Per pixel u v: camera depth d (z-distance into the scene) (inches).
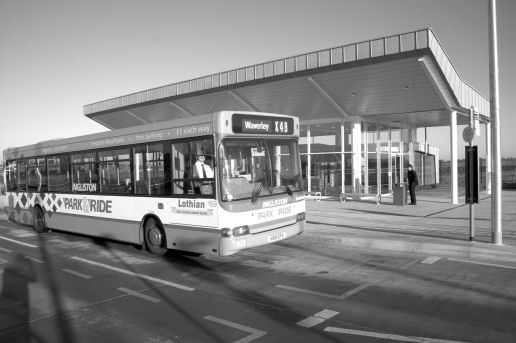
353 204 743.1
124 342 198.7
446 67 642.2
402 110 775.7
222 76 809.5
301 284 285.0
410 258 351.9
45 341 202.5
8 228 600.7
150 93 955.3
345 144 851.4
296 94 778.8
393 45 608.1
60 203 497.0
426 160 1201.4
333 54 666.8
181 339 199.8
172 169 354.6
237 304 248.7
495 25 364.5
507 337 191.9
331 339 194.9
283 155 358.0
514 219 522.9
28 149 560.4
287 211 353.7
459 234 418.9
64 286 295.4
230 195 318.3
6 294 278.1
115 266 351.9
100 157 436.8
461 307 231.9
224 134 317.4
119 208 411.5
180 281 301.7
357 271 314.0
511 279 284.5
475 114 393.7
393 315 222.7
